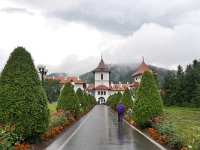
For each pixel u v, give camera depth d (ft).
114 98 211.61
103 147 51.08
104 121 113.29
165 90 295.89
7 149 37.45
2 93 46.80
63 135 67.97
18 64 48.88
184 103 284.20
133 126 91.35
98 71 488.02
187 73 297.53
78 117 122.21
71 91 106.42
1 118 45.70
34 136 49.16
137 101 78.79
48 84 330.54
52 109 159.43
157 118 67.77
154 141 58.49
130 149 48.91
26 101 46.80
